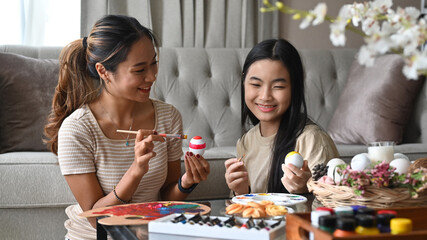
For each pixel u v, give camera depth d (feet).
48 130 5.36
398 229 2.41
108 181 4.91
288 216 2.72
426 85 8.51
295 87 5.29
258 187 5.50
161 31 10.00
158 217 3.48
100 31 4.74
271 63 5.16
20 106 7.63
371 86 8.47
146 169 4.47
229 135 8.80
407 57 2.33
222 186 6.93
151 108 5.31
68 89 5.19
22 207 6.44
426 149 7.52
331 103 9.35
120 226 3.29
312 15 2.31
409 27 2.34
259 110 5.34
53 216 6.59
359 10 2.70
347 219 2.40
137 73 4.68
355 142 8.39
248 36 10.52
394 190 3.23
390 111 8.29
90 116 4.93
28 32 9.57
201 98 8.86
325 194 3.44
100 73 4.81
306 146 5.24
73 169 4.77
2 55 7.88
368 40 2.25
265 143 5.57
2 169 6.41
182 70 8.92
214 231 2.88
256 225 2.87
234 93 9.00
